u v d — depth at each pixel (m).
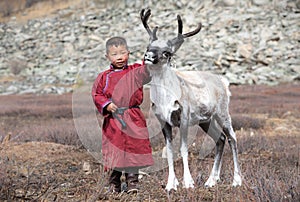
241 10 123.75
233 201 13.16
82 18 135.62
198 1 128.50
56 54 119.25
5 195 13.66
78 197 14.41
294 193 13.07
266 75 98.06
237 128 34.69
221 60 101.00
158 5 132.12
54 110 47.25
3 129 31.92
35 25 139.12
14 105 56.97
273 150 23.86
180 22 14.34
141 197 14.38
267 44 109.81
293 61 103.69
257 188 13.34
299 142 27.05
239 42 109.00
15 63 114.31
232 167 17.92
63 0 159.12
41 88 93.75
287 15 121.75
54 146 23.92
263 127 36.34
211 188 15.19
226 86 16.61
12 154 21.50
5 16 154.88
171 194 14.30
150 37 14.41
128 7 135.88
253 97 65.12
